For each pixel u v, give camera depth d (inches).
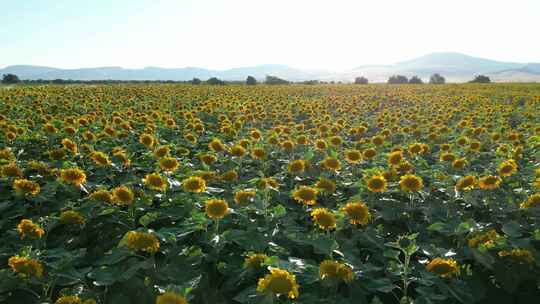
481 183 292.4
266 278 147.6
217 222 217.2
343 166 401.7
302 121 748.6
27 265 167.3
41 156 430.6
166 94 1258.6
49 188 282.7
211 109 815.7
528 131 614.5
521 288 218.2
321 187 279.9
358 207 220.8
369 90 1819.6
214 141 386.9
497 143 542.0
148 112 770.8
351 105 991.0
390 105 1195.9
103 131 476.7
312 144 501.0
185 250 201.8
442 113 891.4
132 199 241.3
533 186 322.0
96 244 243.6
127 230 253.1
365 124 635.5
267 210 242.8
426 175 366.6
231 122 686.5
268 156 440.1
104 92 1278.3
